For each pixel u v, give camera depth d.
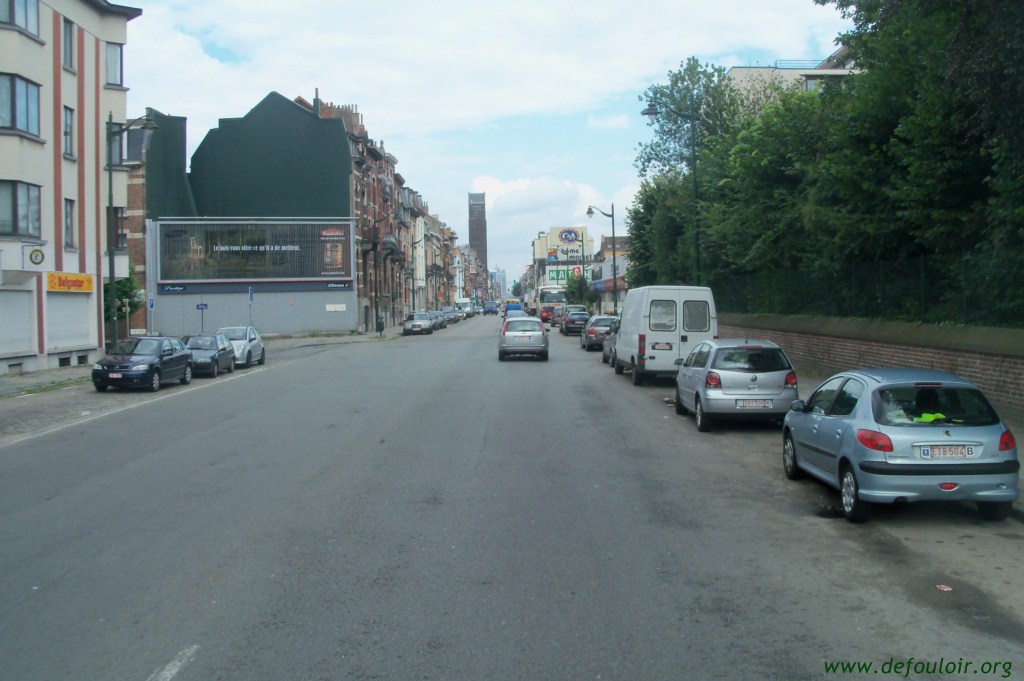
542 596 5.97
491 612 5.65
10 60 25.48
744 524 8.06
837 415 8.74
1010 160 11.79
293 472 10.69
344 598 5.95
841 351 20.44
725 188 28.33
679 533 7.72
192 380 25.86
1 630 5.43
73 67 29.38
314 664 4.84
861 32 16.81
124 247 42.88
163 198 56.12
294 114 59.78
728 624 5.44
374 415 16.20
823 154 20.44
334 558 6.94
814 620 5.52
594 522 8.12
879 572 6.57
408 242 94.44
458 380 23.48
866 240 18.64
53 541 7.62
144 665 4.86
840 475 8.41
